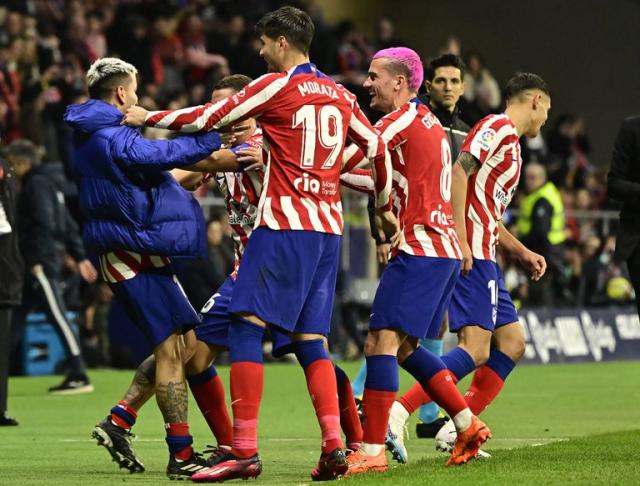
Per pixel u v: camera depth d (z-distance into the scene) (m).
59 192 43.44
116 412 23.47
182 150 22.11
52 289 43.28
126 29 66.81
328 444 21.47
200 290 51.66
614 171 29.23
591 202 75.81
